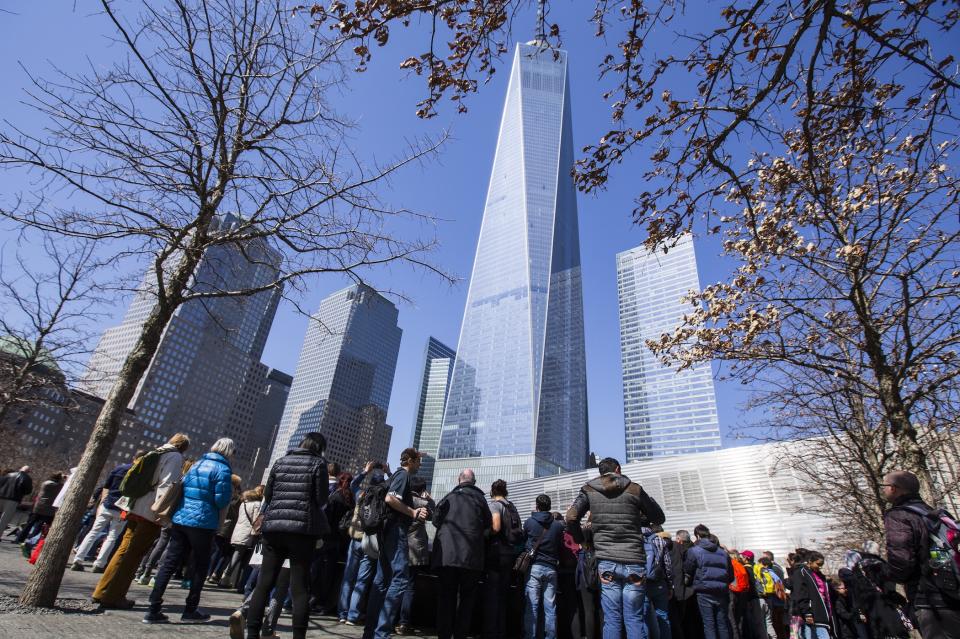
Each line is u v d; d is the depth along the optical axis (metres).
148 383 140.25
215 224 6.99
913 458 7.37
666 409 182.88
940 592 3.64
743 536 74.94
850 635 7.87
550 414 155.25
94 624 4.38
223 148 6.49
